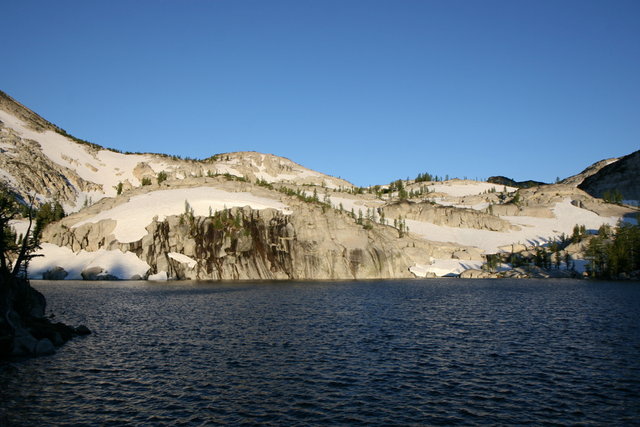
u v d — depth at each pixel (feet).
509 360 128.98
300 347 144.97
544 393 99.50
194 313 222.28
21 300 166.50
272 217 604.90
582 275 603.67
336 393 99.71
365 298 299.79
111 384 105.81
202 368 119.75
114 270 518.37
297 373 115.03
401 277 611.88
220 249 556.10
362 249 595.06
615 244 606.55
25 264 177.88
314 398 96.32
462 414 87.04
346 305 257.14
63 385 104.83
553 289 392.27
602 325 188.14
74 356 133.08
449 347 146.00
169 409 89.56
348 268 578.25
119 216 597.52
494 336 165.07
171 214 596.29
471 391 101.09
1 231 165.78
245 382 107.55
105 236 566.36
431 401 94.43
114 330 175.73
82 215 625.82
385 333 169.89
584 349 142.72
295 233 587.27
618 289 392.06
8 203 177.99
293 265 569.64
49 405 91.45
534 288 404.36
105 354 135.54
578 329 179.22
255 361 127.13
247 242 567.18
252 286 413.18
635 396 97.04
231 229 575.79
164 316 212.23
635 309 240.73
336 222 621.72
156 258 540.93
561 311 234.79
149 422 82.79
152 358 130.52
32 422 82.43
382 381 108.68
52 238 580.30
